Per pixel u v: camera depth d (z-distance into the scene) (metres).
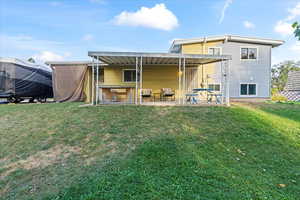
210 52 11.27
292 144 4.11
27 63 11.94
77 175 2.67
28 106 8.62
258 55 11.62
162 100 10.80
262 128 5.07
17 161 3.17
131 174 2.62
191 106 7.73
